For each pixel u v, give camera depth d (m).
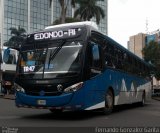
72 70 13.04
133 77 21.61
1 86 35.88
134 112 18.27
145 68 26.11
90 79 13.67
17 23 95.31
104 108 15.65
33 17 98.69
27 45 14.20
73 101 12.83
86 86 13.30
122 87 18.56
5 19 92.75
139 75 23.58
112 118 14.62
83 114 16.12
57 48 13.56
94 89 14.08
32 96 13.19
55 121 13.12
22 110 17.77
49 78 13.07
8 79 35.41
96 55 14.20
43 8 101.06
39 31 14.26
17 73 13.89
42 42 13.95
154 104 27.00
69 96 12.80
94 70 14.12
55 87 12.95
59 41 13.68
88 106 13.48
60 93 12.90
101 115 15.70
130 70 20.80
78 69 13.07
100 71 14.84
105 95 15.49
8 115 15.12
